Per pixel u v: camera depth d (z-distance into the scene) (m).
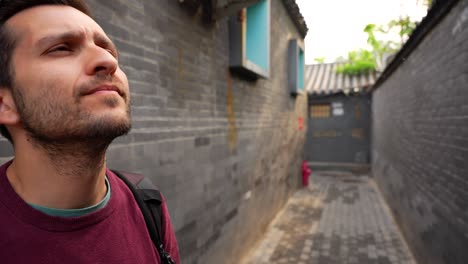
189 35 2.60
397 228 5.58
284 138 6.69
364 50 12.11
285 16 6.48
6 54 0.54
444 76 3.04
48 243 0.56
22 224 0.55
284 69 6.51
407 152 4.88
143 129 2.03
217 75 3.20
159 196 0.84
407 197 4.83
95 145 0.55
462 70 2.54
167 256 0.77
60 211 0.58
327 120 11.91
